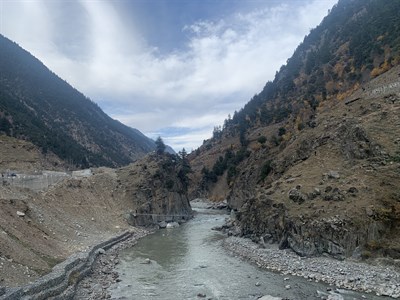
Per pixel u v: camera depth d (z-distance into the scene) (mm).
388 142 61188
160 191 102375
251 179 114688
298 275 43781
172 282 42688
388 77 87875
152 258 55969
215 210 134875
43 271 37562
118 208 89562
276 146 116625
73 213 71500
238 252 57688
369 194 52406
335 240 48438
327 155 69688
